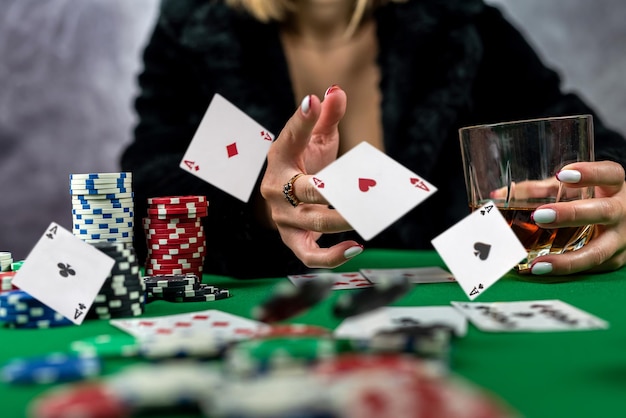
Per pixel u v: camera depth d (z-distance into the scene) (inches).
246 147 77.5
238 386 32.9
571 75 200.1
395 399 29.6
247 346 41.4
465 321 51.2
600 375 39.7
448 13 112.7
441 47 112.5
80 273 59.1
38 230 198.2
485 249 62.8
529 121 71.1
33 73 194.4
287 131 73.9
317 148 80.8
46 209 197.8
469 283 61.9
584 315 54.2
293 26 120.0
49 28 194.2
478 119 121.0
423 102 111.9
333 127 79.7
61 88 196.1
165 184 96.6
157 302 68.1
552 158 71.5
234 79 108.7
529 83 119.1
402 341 42.2
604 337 47.9
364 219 60.9
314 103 69.6
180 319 55.6
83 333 55.0
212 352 43.5
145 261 86.8
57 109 196.7
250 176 77.5
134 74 197.9
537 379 39.3
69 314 57.7
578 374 40.0
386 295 45.5
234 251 82.7
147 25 197.2
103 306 60.1
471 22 113.2
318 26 120.2
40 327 57.4
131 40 197.5
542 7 198.7
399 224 113.3
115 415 33.0
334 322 55.7
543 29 199.5
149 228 78.7
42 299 57.4
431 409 29.0
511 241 62.4
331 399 30.5
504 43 119.6
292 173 75.5
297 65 121.0
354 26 118.0
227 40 110.1
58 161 197.8
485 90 120.7
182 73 114.0
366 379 32.4
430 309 56.4
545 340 47.4
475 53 112.5
